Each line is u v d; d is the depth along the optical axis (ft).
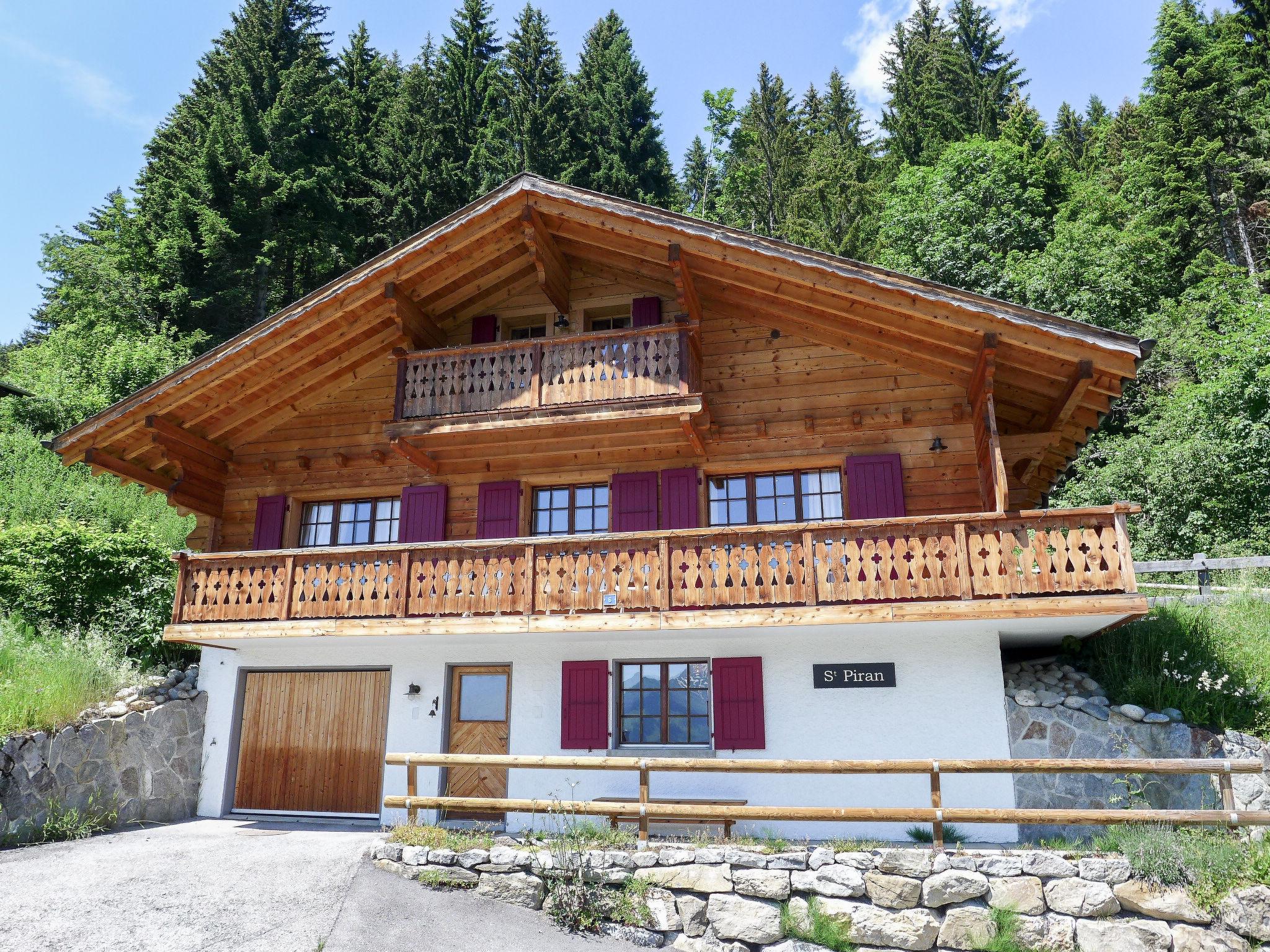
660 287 42.37
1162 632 35.53
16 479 66.18
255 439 45.14
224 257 96.37
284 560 37.40
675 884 24.04
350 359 43.14
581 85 116.06
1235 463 57.98
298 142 102.99
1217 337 68.44
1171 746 31.14
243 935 22.11
